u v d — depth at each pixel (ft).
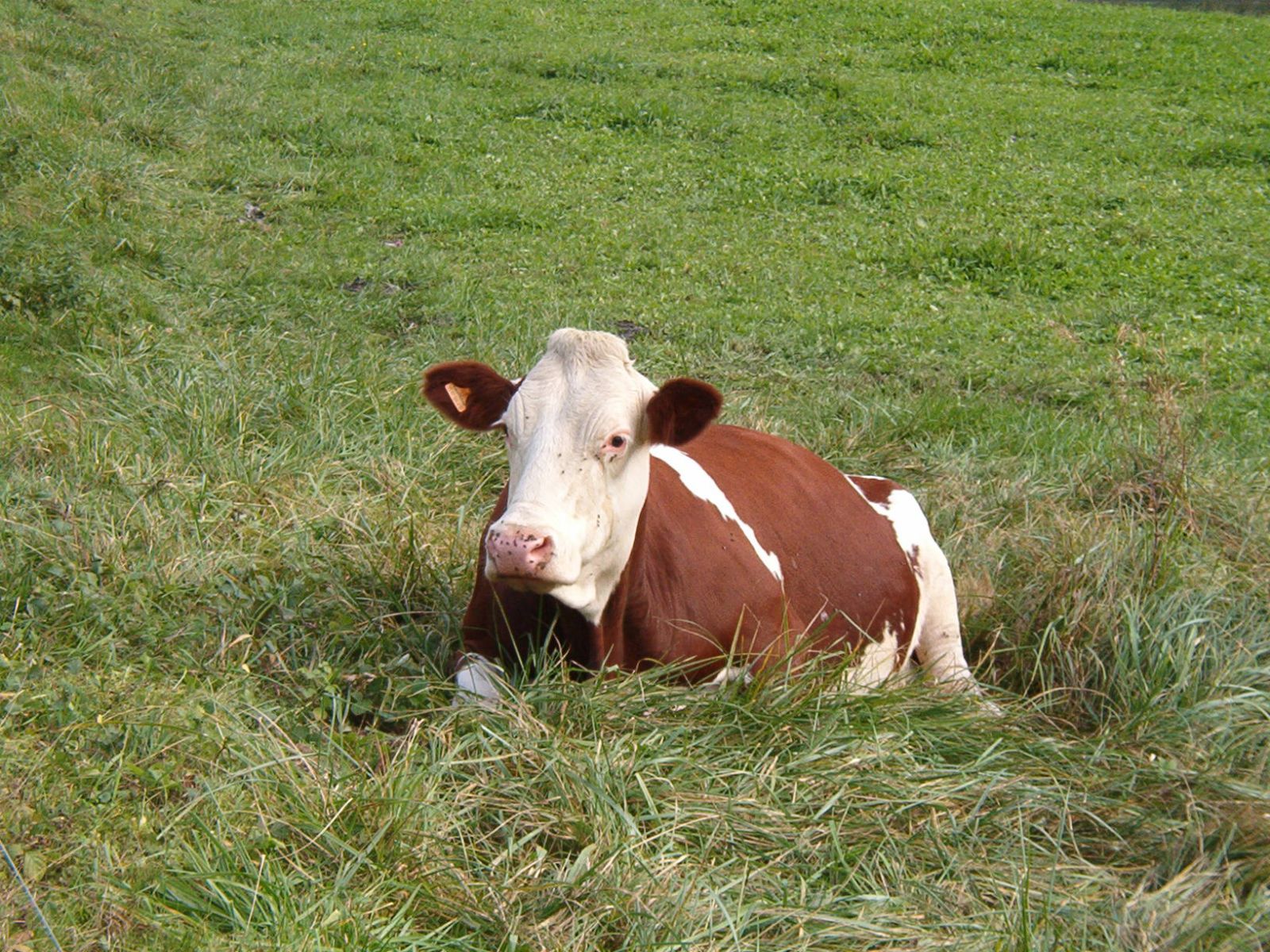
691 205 45.37
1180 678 16.28
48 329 26.20
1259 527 21.83
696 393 13.93
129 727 13.29
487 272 37.37
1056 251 41.34
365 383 25.38
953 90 61.26
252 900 11.30
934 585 19.26
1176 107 60.13
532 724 13.65
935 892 12.48
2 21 53.78
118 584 16.74
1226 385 31.53
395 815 12.30
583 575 13.88
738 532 16.33
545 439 13.61
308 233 39.14
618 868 11.94
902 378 31.14
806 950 11.50
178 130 46.06
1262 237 43.73
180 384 23.97
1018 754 14.90
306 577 17.30
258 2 71.31
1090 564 18.85
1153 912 12.23
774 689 14.87
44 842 11.90
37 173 35.83
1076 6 79.05
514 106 55.72
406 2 73.26
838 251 41.16
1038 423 27.78
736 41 68.69
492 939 11.46
